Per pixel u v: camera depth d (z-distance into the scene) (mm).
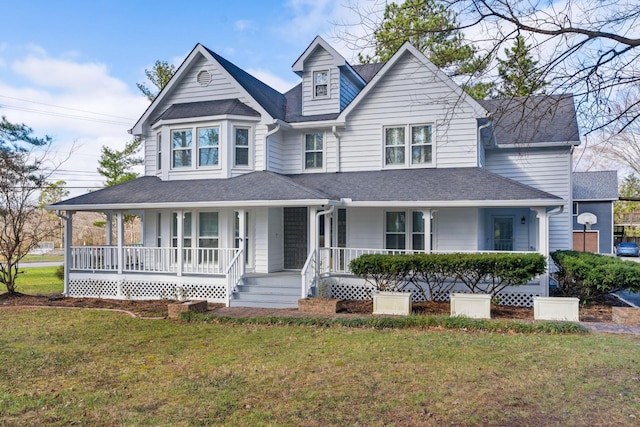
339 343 8453
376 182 14438
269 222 15141
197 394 5953
